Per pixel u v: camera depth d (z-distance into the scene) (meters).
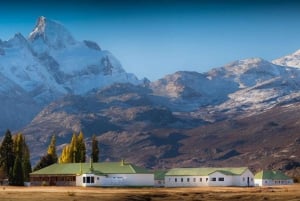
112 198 194.38
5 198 181.88
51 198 185.75
